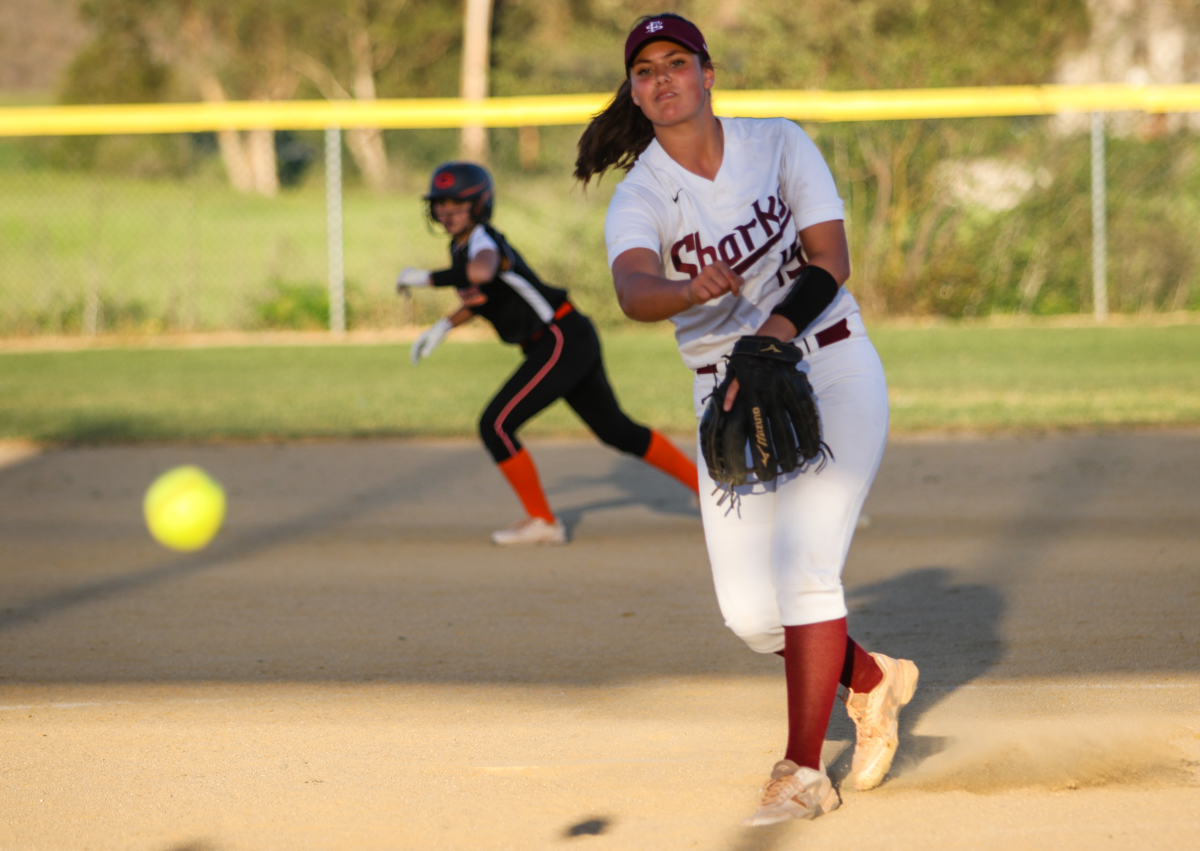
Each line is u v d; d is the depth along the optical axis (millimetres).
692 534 21812
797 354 9945
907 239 51750
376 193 64188
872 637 15438
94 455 29844
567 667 14688
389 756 11883
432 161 63594
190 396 37406
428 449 30312
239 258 66562
